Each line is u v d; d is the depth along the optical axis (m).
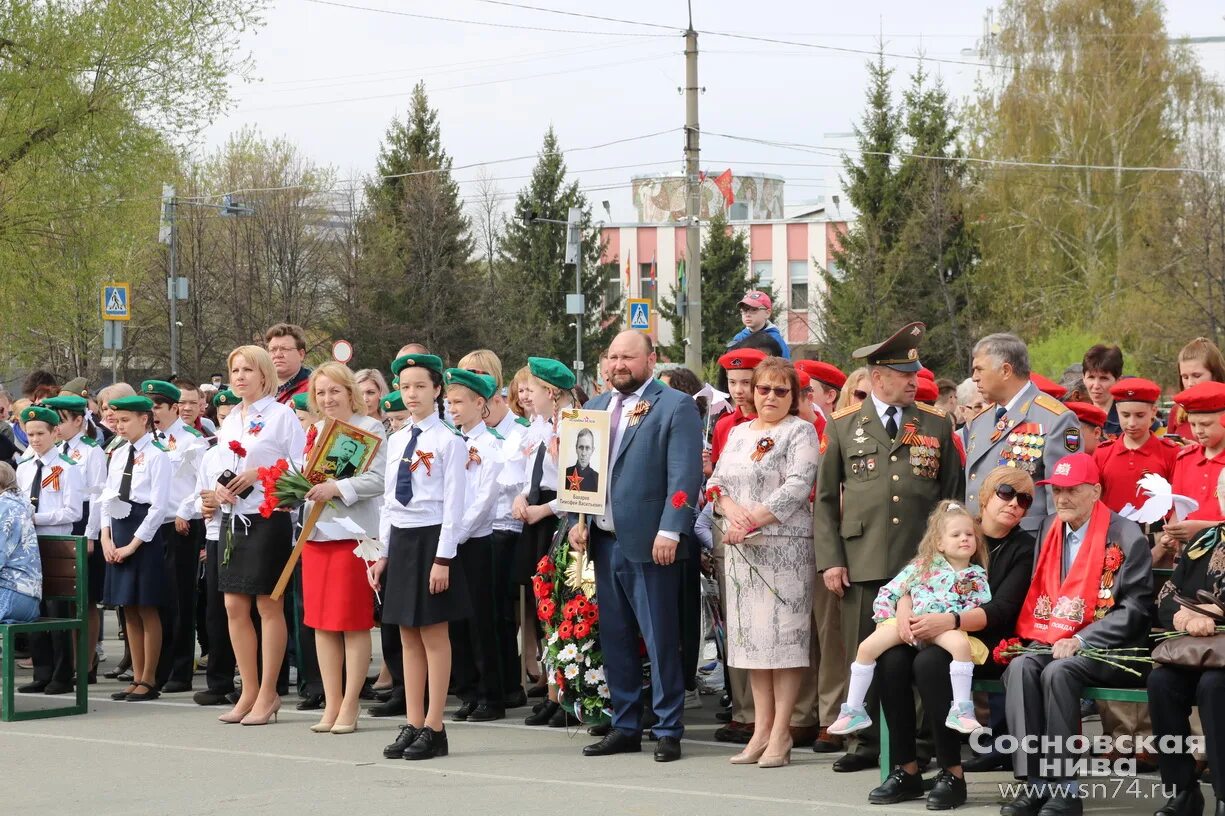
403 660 9.09
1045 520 7.42
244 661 9.52
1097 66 44.78
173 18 24.98
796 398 8.25
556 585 9.06
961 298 46.16
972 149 46.91
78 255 25.64
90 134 24.75
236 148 47.56
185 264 43.34
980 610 7.08
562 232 66.81
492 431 10.66
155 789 7.39
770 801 7.04
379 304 51.22
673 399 8.41
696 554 9.60
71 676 10.96
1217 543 6.82
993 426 7.88
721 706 9.72
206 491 9.50
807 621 8.02
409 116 59.91
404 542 8.35
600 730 8.91
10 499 9.88
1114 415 10.01
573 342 65.19
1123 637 6.89
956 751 6.95
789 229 72.12
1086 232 43.84
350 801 7.06
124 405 10.70
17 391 37.94
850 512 7.90
